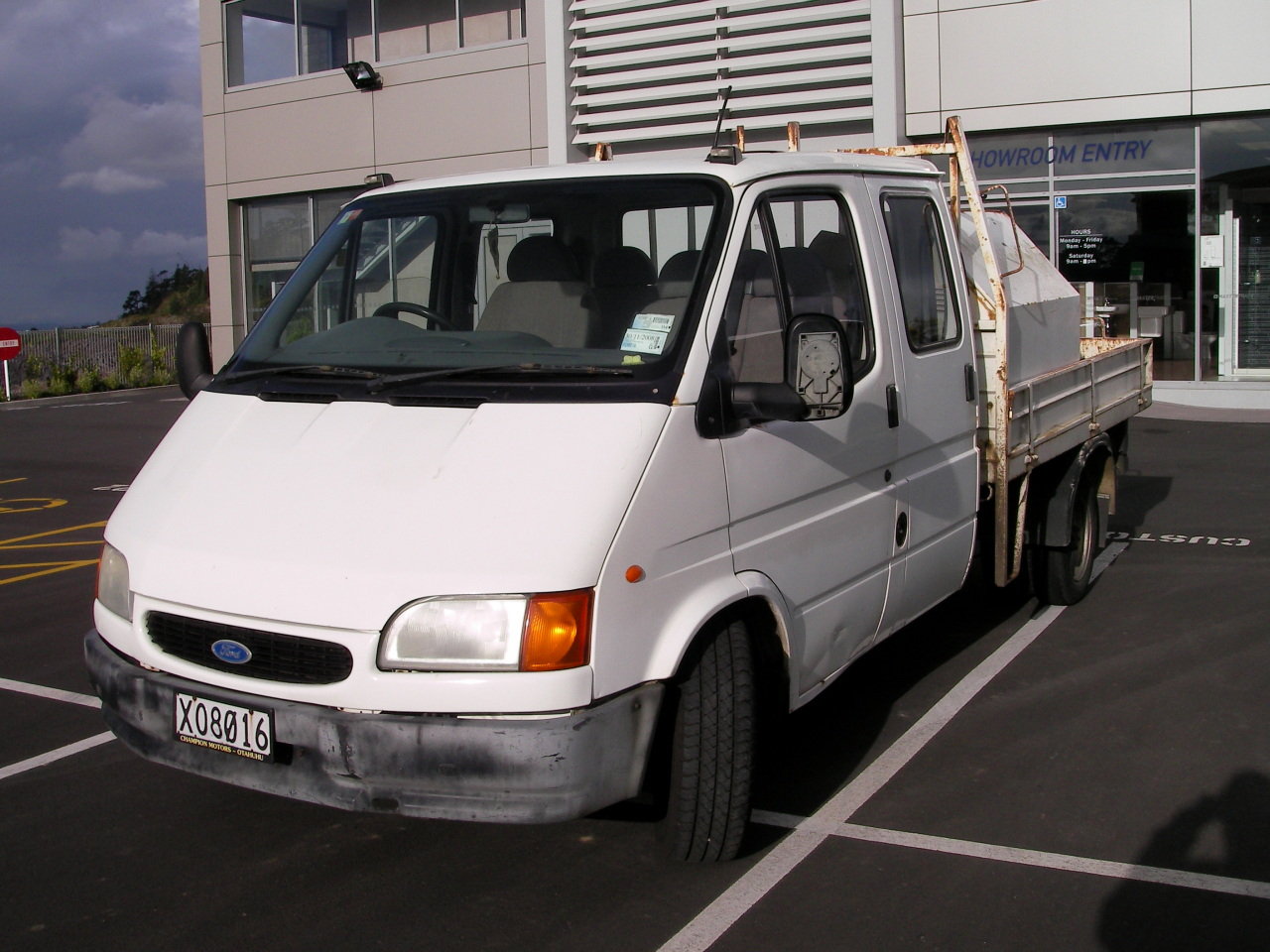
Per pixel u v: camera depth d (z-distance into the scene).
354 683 3.47
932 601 5.54
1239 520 9.87
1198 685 5.96
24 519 11.77
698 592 3.84
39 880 4.20
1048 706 5.75
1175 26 17.16
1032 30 17.80
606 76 19.86
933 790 4.81
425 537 3.53
